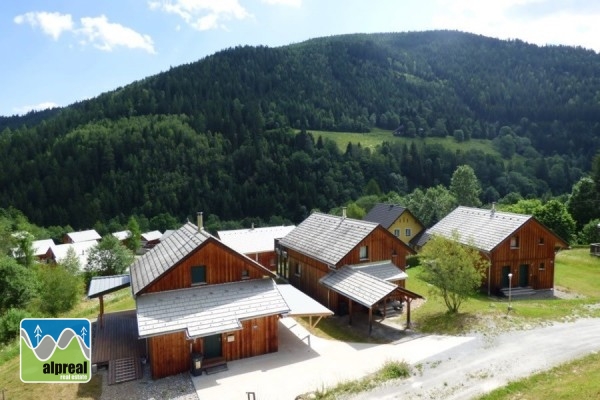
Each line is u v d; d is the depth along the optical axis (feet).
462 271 93.50
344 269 108.68
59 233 356.38
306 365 75.87
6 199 382.63
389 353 78.54
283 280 139.74
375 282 95.81
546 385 60.49
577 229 244.63
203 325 75.51
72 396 68.18
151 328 72.69
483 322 89.71
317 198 370.53
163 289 82.07
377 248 115.55
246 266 88.74
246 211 382.42
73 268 188.44
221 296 83.05
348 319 102.58
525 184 377.30
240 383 70.13
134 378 73.67
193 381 71.92
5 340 111.55
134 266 104.83
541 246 132.36
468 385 62.49
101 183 406.62
